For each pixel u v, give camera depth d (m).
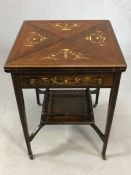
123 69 0.99
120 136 1.52
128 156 1.40
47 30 1.31
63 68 0.99
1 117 1.67
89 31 1.29
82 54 1.08
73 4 2.04
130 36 2.20
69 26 1.36
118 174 1.31
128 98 1.82
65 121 1.36
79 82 1.06
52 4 2.05
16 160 1.39
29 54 1.09
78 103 1.54
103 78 1.04
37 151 1.44
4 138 1.52
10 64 1.01
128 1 1.98
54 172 1.33
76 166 1.35
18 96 1.10
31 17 2.14
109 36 1.24
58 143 1.49
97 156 1.41
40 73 1.02
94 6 2.04
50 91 1.66
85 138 1.52
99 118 1.66
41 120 1.38
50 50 1.11
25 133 1.27
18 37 1.25
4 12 2.11
